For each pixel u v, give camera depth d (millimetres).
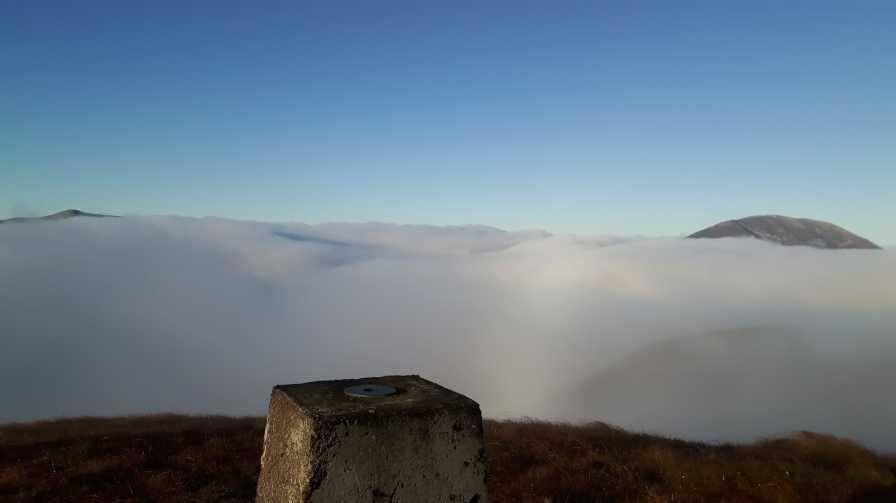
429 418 2838
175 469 8008
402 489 2748
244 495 7031
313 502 2588
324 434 2625
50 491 6906
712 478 8656
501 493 7777
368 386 3287
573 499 7551
